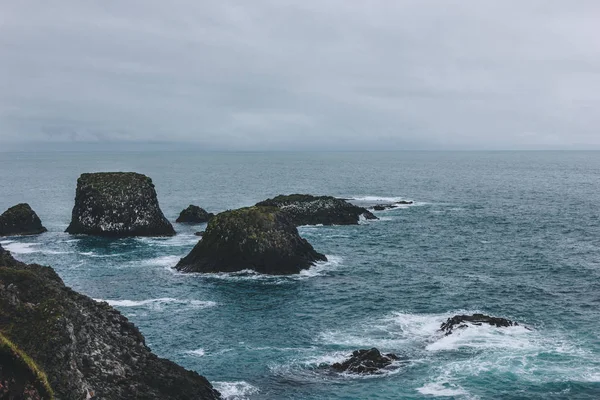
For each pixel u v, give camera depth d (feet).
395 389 121.49
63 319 96.17
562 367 129.90
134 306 183.62
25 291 103.09
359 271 226.99
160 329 161.48
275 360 138.41
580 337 148.46
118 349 108.06
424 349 143.02
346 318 168.96
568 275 214.69
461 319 158.30
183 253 266.98
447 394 118.42
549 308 174.19
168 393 105.40
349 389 122.21
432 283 205.98
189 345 149.07
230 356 141.28
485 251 262.26
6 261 128.57
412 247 274.16
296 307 180.65
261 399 118.32
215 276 222.07
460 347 142.51
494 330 152.46
